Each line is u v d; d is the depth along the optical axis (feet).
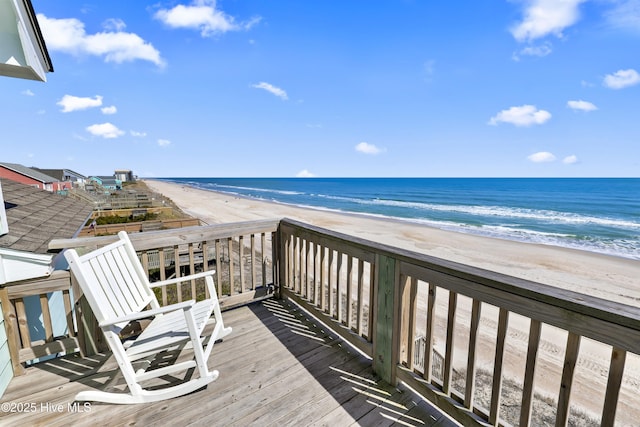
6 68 6.15
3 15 5.34
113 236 7.16
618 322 2.83
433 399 5.03
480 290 4.19
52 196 16.07
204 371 5.65
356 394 5.63
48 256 6.12
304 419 4.99
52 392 5.61
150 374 5.54
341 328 7.30
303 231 8.87
